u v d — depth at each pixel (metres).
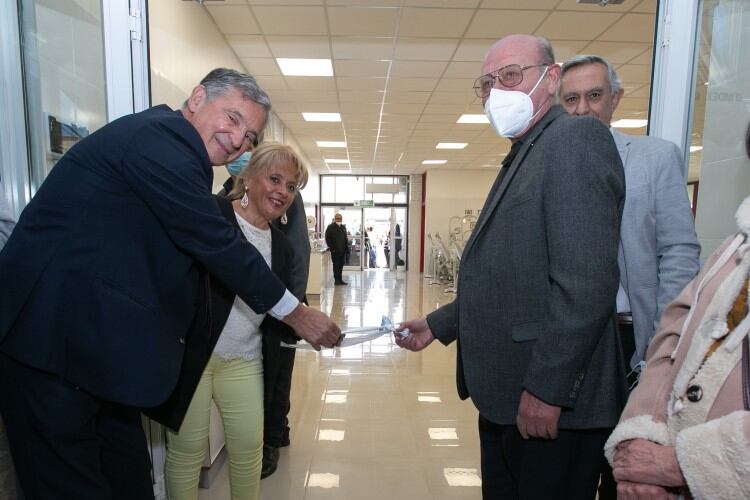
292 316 1.23
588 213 0.92
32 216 0.96
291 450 2.44
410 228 14.53
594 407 0.99
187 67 3.14
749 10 1.39
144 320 1.00
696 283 0.87
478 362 1.10
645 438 0.80
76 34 1.58
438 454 2.42
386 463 2.32
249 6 3.60
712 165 1.47
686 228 1.29
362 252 14.63
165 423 1.28
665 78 1.49
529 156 1.06
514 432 1.09
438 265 11.32
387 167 13.16
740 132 1.43
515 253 1.02
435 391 3.35
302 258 2.05
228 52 4.40
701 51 1.45
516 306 1.03
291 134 8.59
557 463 1.02
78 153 0.98
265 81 5.51
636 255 1.34
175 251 1.06
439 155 10.98
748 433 0.62
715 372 0.71
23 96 1.41
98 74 1.58
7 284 0.95
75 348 0.96
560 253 0.92
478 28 4.04
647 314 1.33
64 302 0.95
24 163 1.42
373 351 4.39
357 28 4.04
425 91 5.90
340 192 15.01
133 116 1.04
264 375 1.57
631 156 1.39
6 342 0.96
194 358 1.30
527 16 3.79
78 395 0.99
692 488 0.66
